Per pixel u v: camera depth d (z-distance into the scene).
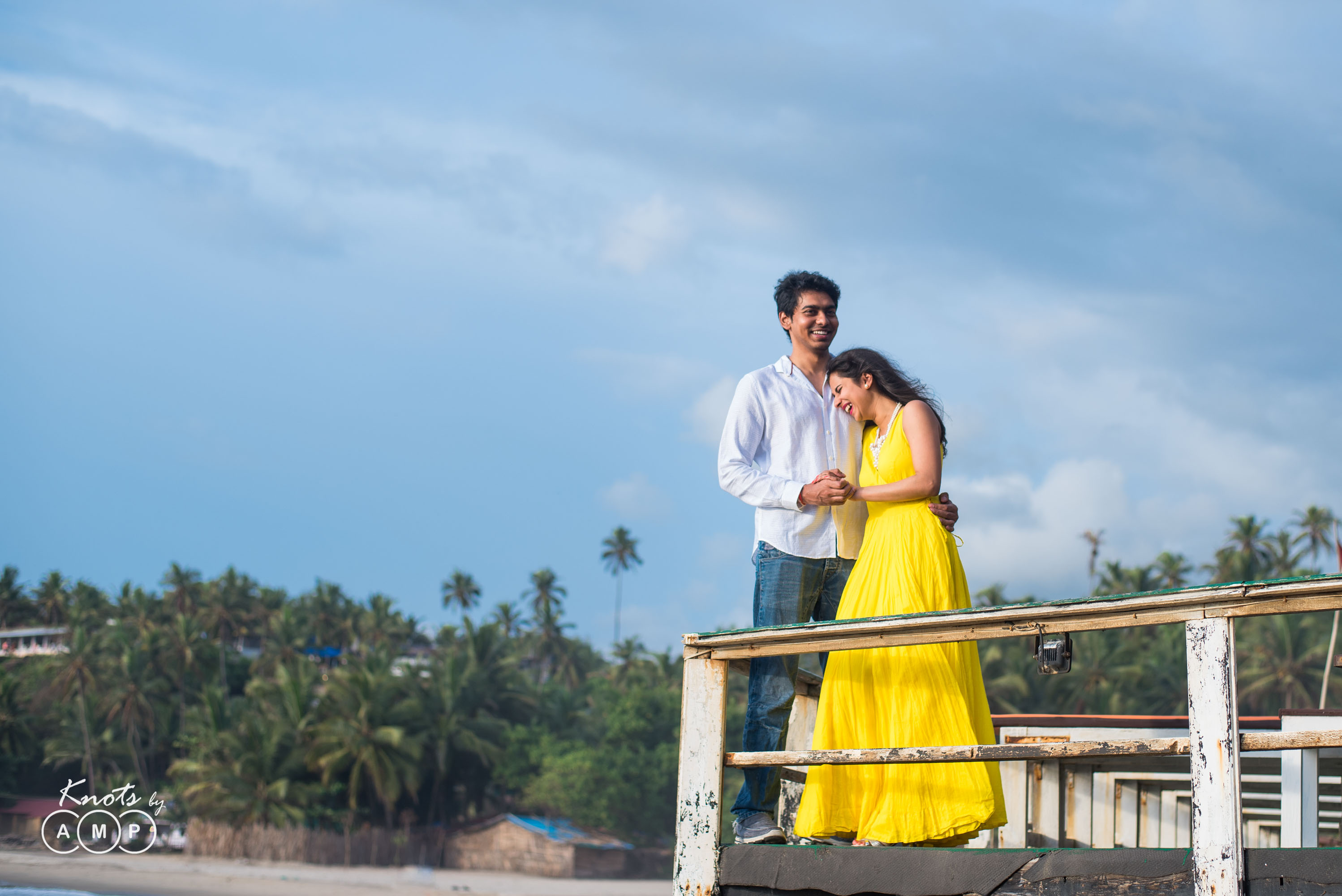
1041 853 2.74
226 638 100.81
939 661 3.44
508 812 66.31
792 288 4.27
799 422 4.09
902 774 3.36
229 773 59.31
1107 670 55.50
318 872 53.03
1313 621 57.53
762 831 3.69
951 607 3.61
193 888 44.22
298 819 58.19
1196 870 2.51
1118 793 6.02
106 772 75.38
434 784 63.12
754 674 3.85
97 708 74.62
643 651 101.69
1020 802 5.92
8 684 73.88
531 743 63.78
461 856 58.84
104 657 76.44
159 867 51.34
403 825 61.56
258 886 46.56
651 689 69.00
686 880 3.22
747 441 4.08
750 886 3.13
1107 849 2.67
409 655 99.56
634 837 60.28
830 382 3.97
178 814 63.97
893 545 3.67
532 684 74.12
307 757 58.91
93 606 102.50
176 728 78.88
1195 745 2.56
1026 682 56.34
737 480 3.97
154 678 78.12
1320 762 5.35
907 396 3.80
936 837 3.28
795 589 3.92
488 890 48.81
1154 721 5.71
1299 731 2.45
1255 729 5.42
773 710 3.79
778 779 3.78
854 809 3.46
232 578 100.56
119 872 47.81
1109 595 2.72
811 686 4.50
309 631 101.00
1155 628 61.44
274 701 63.22
